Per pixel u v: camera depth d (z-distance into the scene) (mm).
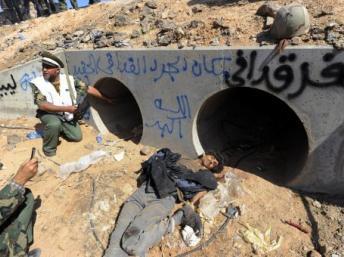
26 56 6648
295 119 5164
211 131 5004
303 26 3650
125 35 5484
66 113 5148
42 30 7668
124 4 7238
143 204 3893
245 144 5184
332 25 3662
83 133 5664
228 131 5316
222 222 3766
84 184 4391
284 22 3652
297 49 3480
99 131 5754
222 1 5539
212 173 4250
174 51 4262
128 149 5156
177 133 4734
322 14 4066
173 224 3652
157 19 5520
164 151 4324
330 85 3439
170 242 3586
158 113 4805
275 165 4617
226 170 4508
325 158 3766
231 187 4113
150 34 5188
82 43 5855
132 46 4992
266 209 3895
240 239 3578
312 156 3814
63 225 3836
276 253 3449
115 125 5992
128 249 3375
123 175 4512
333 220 3732
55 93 4969
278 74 3670
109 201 4109
